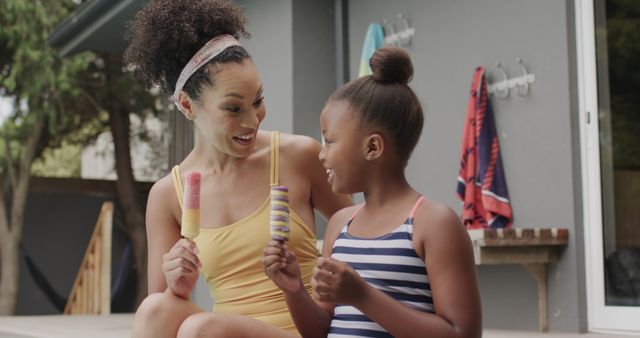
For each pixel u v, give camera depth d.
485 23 5.23
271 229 1.99
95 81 11.51
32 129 10.77
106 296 8.52
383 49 2.07
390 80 2.05
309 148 2.54
